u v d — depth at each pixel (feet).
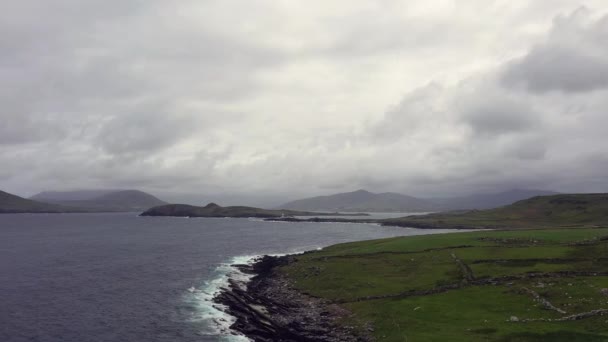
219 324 191.83
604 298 161.68
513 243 294.25
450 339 140.15
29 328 191.42
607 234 293.64
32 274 327.06
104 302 236.02
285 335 169.89
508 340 134.62
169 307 222.89
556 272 207.00
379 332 159.63
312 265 298.97
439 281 219.82
